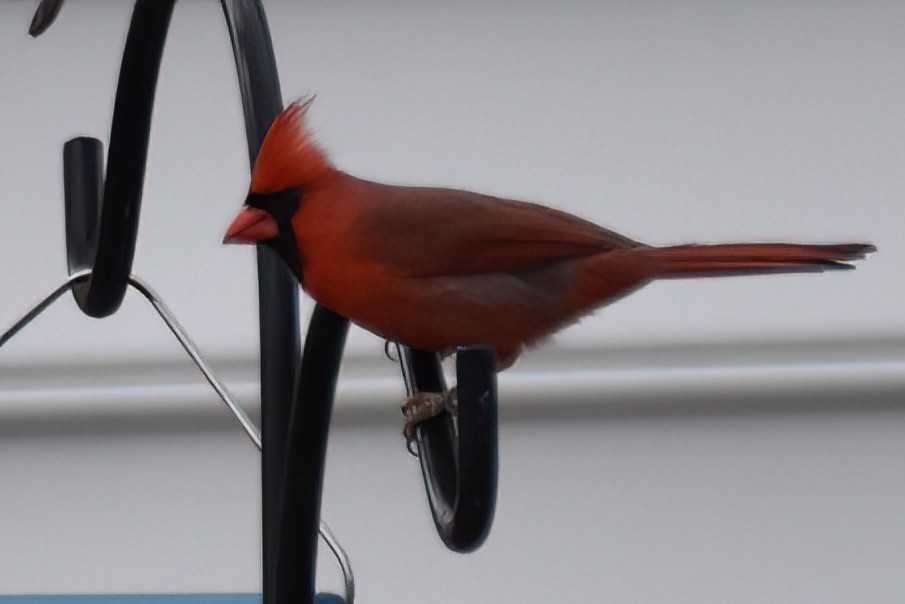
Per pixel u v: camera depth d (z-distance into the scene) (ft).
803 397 25.86
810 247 10.55
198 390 25.86
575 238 10.92
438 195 10.61
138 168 10.70
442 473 10.23
